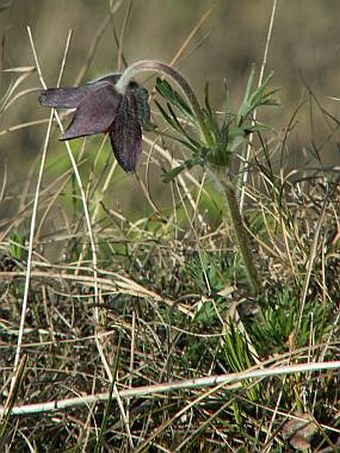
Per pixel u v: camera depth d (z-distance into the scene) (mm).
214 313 1282
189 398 1227
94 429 1234
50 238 1439
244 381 1228
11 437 1231
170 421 1203
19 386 1246
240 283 1307
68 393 1262
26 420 1242
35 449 1220
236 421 1220
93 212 1425
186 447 1206
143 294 1293
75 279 1312
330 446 1204
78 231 1387
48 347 1289
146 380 1266
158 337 1279
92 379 1268
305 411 1222
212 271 1305
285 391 1227
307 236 1317
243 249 1269
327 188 1320
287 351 1250
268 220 1354
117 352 1250
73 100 1231
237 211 1263
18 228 1407
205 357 1271
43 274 1312
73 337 1292
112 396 1223
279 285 1300
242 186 1335
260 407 1226
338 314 1248
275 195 1326
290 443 1209
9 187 1500
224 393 1230
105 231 1391
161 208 1461
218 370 1267
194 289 1314
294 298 1264
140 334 1282
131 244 1379
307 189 1365
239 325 1265
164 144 1398
